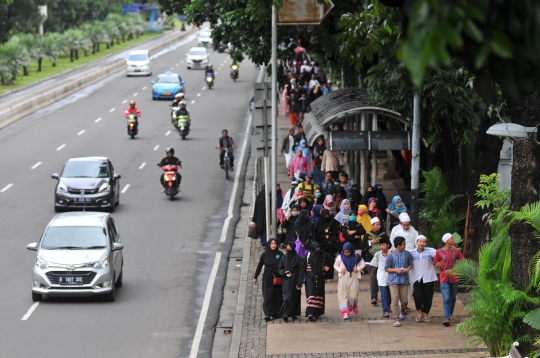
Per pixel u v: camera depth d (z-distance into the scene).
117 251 43.50
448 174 51.69
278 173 75.62
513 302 29.58
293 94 96.50
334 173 60.00
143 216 61.38
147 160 83.00
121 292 43.25
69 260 40.72
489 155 41.84
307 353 32.78
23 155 84.69
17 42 168.25
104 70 164.75
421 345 33.31
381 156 79.44
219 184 72.94
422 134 48.88
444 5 8.42
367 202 50.25
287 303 37.25
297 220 44.88
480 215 42.38
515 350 27.12
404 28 10.26
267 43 62.16
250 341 34.62
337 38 26.89
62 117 111.25
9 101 123.94
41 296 41.38
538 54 8.99
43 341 35.16
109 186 62.38
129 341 35.44
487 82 9.73
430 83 41.84
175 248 52.56
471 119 45.19
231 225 58.88
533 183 29.97
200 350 34.50
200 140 94.25
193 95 134.00
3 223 58.25
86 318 38.56
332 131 51.12
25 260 49.22
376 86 44.16
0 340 35.22
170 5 84.25
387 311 37.28
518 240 29.67
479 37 8.42
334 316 37.97
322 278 37.25
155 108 119.81
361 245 43.28
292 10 46.22
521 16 8.97
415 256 36.12
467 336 32.78
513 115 34.62
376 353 32.50
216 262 49.38
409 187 64.31
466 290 41.38
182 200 66.88
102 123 106.00
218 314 39.56
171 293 43.06
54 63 187.88
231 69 155.12
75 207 61.72
